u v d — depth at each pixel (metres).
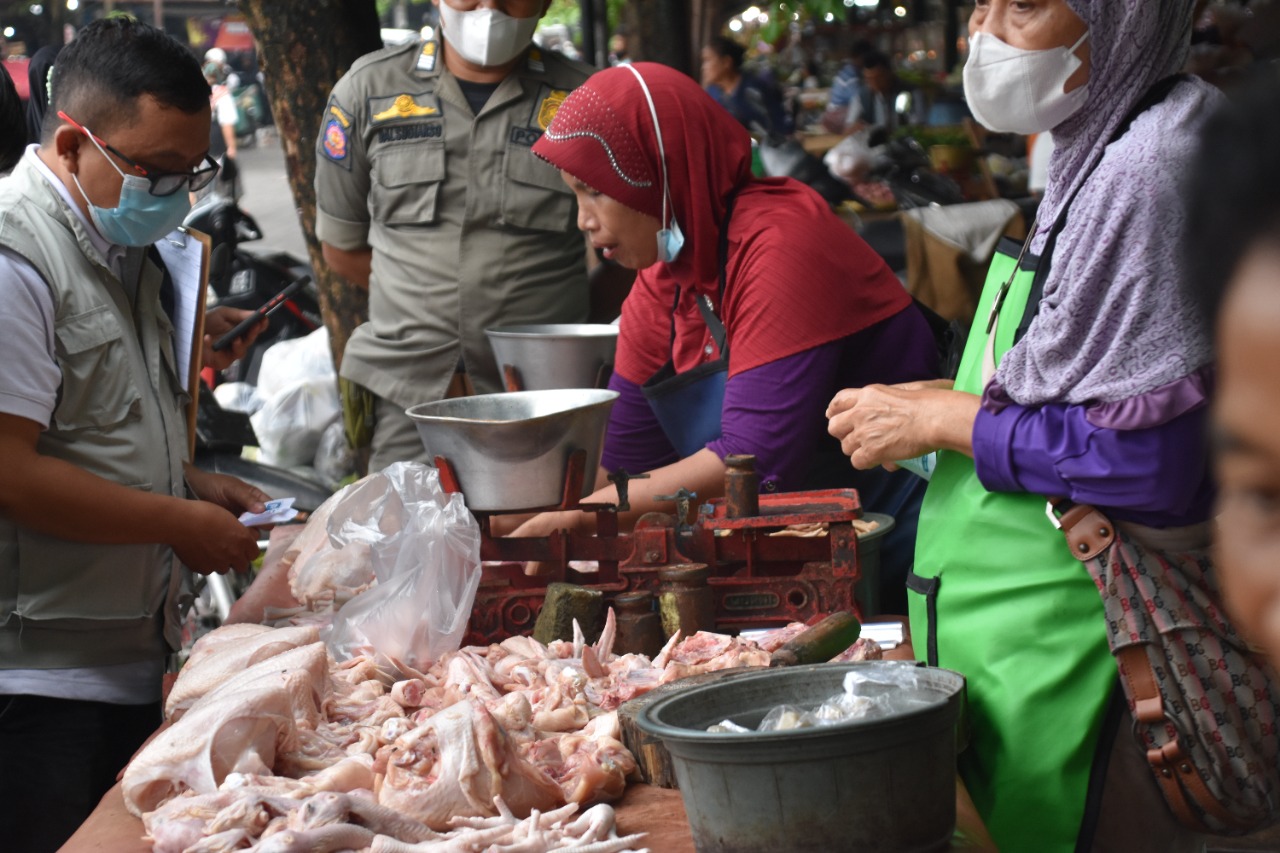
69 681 2.62
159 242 2.93
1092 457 1.80
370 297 4.30
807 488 3.22
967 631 2.01
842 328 2.87
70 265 2.52
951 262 5.09
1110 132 1.86
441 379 4.14
